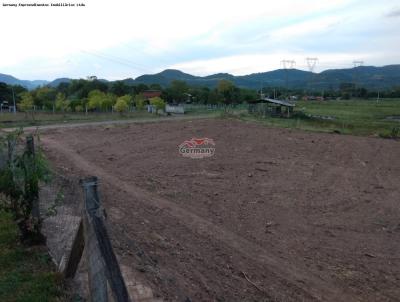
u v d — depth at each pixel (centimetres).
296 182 1298
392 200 1136
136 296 435
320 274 638
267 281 588
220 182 1247
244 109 5350
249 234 794
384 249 772
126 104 4528
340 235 838
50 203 628
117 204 891
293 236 809
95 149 1795
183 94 7950
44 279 441
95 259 320
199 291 503
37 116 3994
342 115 5369
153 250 617
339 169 1545
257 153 1814
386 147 2070
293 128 2827
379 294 588
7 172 518
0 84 5950
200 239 731
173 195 1045
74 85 7544
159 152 1764
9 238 556
